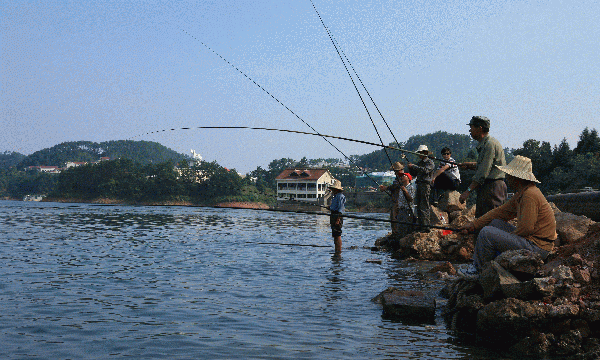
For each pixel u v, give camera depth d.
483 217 5.48
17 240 13.12
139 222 24.08
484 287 4.57
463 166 8.12
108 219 27.19
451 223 10.83
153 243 12.59
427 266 8.73
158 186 135.12
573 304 4.00
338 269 8.26
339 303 5.55
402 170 11.78
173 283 6.75
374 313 5.09
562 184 59.28
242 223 24.69
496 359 3.65
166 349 3.79
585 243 4.67
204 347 3.85
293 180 115.00
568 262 4.43
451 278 7.20
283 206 80.19
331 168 192.25
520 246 4.86
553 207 9.29
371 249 11.88
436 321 4.84
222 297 5.84
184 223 23.59
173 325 4.53
